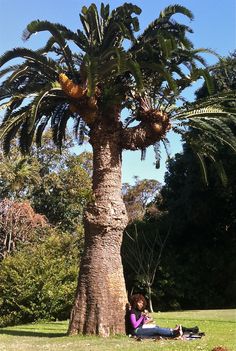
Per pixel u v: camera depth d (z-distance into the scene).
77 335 10.45
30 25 10.71
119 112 11.62
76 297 10.85
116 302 10.66
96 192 11.16
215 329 11.25
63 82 10.99
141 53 11.60
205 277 25.80
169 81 10.57
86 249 11.02
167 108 12.03
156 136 11.66
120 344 8.99
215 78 22.08
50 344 9.26
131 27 11.51
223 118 12.95
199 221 25.17
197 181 24.17
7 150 13.28
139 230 27.55
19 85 12.26
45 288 17.80
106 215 10.93
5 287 17.89
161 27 11.91
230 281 25.48
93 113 11.31
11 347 8.91
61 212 34.69
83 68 11.06
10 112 12.39
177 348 8.15
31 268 18.20
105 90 11.22
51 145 34.50
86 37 11.68
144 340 9.58
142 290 25.20
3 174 29.72
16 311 17.62
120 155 11.60
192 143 13.72
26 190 33.41
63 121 14.11
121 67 10.08
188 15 11.63
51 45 11.53
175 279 25.11
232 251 25.98
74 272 18.91
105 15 11.88
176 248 27.09
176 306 24.69
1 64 11.36
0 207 28.14
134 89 11.79
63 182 34.41
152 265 25.14
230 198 23.92
